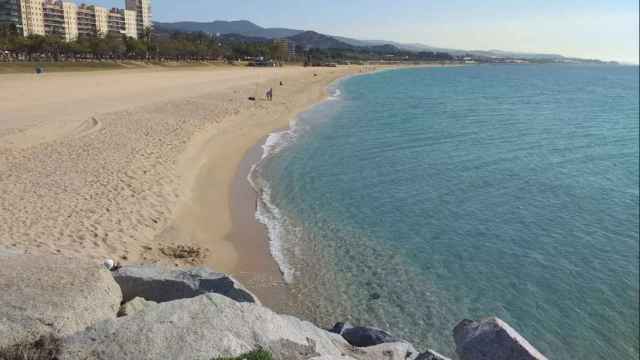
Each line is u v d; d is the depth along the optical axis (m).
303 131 37.81
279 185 22.77
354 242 16.83
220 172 23.70
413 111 55.88
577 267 16.22
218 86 66.38
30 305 6.35
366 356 7.42
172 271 9.02
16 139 22.97
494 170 28.77
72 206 15.52
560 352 11.85
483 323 7.02
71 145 23.11
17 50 100.56
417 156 31.28
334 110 53.19
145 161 21.81
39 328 6.10
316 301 12.94
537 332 12.50
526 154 33.88
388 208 20.72
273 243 16.16
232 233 16.64
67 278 7.03
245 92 60.12
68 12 154.00
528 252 17.16
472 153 33.16
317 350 6.69
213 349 6.00
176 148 25.11
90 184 17.83
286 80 91.31
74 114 32.06
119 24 177.75
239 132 33.81
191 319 6.47
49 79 63.28
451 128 43.78
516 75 189.62
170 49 137.62
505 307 13.47
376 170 26.95
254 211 19.00
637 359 11.80
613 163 32.44
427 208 21.08
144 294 8.53
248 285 13.34
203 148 27.09
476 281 14.76
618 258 17.08
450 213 20.67
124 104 39.41
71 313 6.40
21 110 32.91
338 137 36.22
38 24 144.50
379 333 8.70
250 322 6.66
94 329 6.14
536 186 25.80
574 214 21.55
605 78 184.50
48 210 14.90
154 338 6.04
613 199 24.08
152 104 40.66
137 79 72.06
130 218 15.54
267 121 40.50
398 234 17.88
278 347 6.41
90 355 5.74
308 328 7.39
